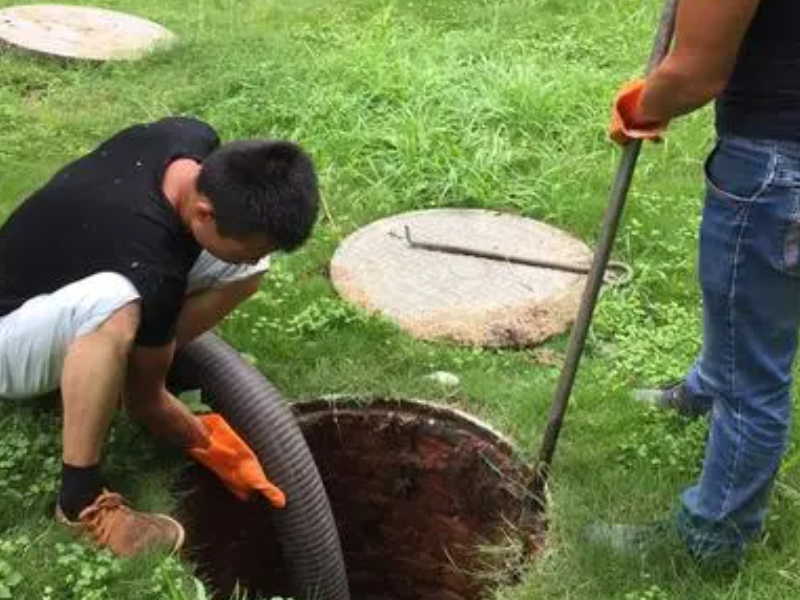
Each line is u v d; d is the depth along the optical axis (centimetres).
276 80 458
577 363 256
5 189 380
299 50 498
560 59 493
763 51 195
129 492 260
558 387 260
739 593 239
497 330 326
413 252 361
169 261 234
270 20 545
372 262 355
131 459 267
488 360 313
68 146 416
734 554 243
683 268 352
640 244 365
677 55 196
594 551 249
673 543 248
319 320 320
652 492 266
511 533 268
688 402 287
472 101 438
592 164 412
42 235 245
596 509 262
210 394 274
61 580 232
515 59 481
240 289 266
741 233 206
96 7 551
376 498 304
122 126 434
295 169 222
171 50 491
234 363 277
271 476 266
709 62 192
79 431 237
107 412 237
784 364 222
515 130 430
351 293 340
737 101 201
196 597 237
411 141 411
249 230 221
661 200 385
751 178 202
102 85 464
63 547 237
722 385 227
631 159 229
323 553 268
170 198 237
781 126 198
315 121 429
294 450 268
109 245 235
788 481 267
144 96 456
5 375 254
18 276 248
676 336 320
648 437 282
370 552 314
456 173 398
